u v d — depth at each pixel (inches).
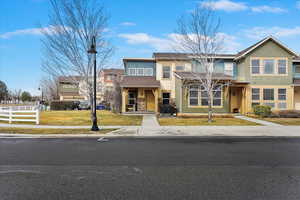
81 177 203.5
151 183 188.4
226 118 753.0
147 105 973.2
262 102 869.8
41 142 382.9
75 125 587.5
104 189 175.9
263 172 218.2
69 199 158.9
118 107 963.3
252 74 873.5
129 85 878.4
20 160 262.1
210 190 173.9
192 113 802.2
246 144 366.3
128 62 999.0
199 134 458.3
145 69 1005.2
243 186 182.1
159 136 444.8
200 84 770.2
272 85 874.1
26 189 176.2
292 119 723.4
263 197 161.2
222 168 231.6
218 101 807.7
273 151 313.1
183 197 161.2
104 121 668.7
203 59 681.6
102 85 1772.9
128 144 364.5
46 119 733.3
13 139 415.8
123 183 188.5
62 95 1886.1
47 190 174.2
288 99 873.5
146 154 293.6
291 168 231.6
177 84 836.6
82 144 364.2
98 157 277.0
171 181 193.3
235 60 941.2
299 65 955.3
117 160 262.8
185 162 254.4
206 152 306.3
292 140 406.3
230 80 801.6
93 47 491.5
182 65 969.5
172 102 928.3
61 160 262.4
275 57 879.7
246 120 697.0
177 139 414.6
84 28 602.2
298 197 161.2
